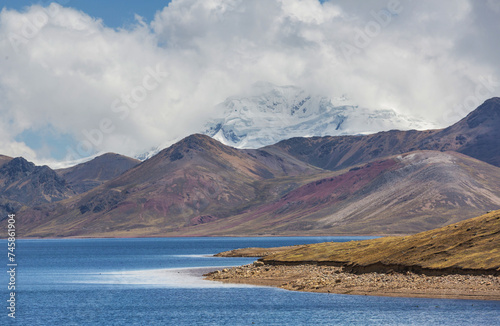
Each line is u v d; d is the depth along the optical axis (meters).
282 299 104.69
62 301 111.88
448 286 98.88
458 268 103.12
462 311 84.94
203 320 88.56
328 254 144.38
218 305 101.00
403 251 119.31
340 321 83.62
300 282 120.75
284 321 85.38
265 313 91.81
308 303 98.75
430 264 108.12
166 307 101.19
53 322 90.25
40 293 125.38
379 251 128.12
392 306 91.56
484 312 83.75
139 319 91.06
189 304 103.38
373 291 104.19
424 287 100.94
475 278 99.50
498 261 99.75
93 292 125.62
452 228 121.31
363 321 83.00
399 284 105.38
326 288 111.81
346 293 105.69
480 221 117.75
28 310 101.50
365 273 119.69
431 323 79.00
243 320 87.50
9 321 91.31
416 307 89.62
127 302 108.75
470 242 110.56
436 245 115.19
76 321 90.81
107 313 97.19
